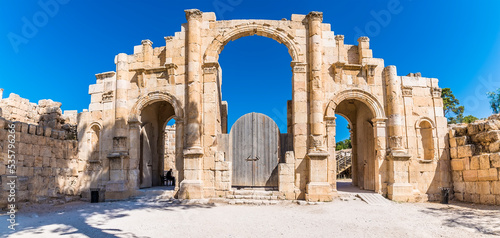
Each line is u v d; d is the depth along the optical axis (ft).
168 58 59.52
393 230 32.65
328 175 55.01
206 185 55.47
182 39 59.88
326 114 56.59
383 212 43.09
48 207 47.65
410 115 57.41
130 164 57.82
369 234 30.99
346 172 112.78
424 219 38.34
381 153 56.13
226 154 59.62
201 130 56.90
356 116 71.72
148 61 60.44
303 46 58.13
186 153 54.75
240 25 58.95
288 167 54.75
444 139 58.18
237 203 51.42
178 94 58.34
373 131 59.31
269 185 58.18
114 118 59.57
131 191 56.95
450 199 56.29
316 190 52.29
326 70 58.08
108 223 35.09
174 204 50.31
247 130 60.18
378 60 59.11
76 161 59.72
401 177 54.03
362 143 66.23
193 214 41.14
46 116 61.00
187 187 53.72
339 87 57.57
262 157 59.11
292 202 51.98
